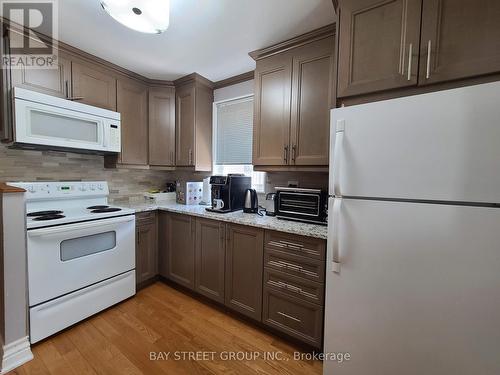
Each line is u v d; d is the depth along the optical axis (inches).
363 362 44.4
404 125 38.6
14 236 56.7
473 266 34.4
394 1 44.9
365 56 47.9
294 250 62.3
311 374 55.3
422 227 37.9
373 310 42.9
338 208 44.6
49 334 63.3
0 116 68.0
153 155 102.2
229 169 108.7
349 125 43.8
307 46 68.6
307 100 68.9
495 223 32.9
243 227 72.7
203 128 104.7
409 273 39.3
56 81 73.6
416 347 39.1
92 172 94.3
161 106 103.6
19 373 53.4
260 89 78.4
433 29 41.4
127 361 57.8
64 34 69.5
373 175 41.7
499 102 31.9
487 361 34.1
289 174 88.4
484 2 37.8
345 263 45.3
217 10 58.5
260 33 68.6
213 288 81.5
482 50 38.0
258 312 70.1
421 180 37.7
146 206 97.7
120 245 81.7
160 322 73.4
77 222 70.1
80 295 70.4
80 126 77.2
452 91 34.8
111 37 70.8
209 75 99.2
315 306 59.3
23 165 77.1
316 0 55.1
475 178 33.8
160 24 53.8
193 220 86.9
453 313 36.0
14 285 56.6
